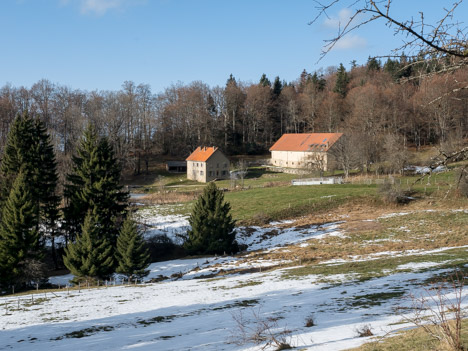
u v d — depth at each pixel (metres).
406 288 20.69
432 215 51.19
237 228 54.09
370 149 82.94
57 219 50.09
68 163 72.50
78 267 38.56
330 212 59.16
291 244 46.12
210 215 45.88
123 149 113.56
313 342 11.67
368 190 66.56
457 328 8.60
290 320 16.58
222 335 15.09
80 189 48.00
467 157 6.58
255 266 38.38
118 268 38.06
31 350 16.88
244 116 140.50
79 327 20.48
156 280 38.25
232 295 25.31
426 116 76.62
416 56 5.75
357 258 36.75
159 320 20.44
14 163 49.34
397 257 33.00
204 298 25.31
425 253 34.12
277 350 11.23
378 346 9.73
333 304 19.17
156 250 47.69
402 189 60.91
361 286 23.16
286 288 25.64
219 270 38.62
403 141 89.25
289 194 68.56
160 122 132.50
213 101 146.00
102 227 44.50
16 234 38.28
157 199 75.69
